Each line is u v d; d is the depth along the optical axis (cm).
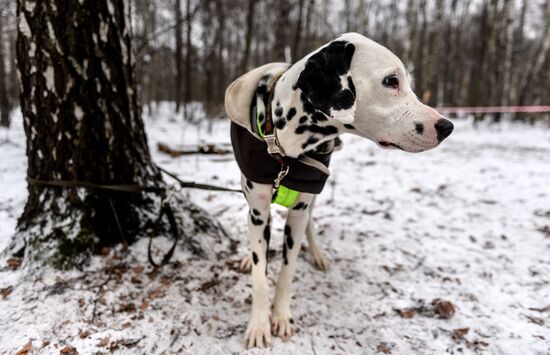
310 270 280
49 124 244
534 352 203
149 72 1945
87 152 251
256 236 213
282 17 906
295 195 205
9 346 182
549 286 267
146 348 190
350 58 164
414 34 2181
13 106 1331
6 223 306
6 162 502
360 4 1352
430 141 159
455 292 259
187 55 1588
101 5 234
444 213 408
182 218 290
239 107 197
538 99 1770
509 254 315
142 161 283
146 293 230
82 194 252
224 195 419
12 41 1473
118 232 263
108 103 251
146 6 1558
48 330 193
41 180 253
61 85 237
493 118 1468
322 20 1950
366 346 206
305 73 162
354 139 948
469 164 650
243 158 199
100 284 231
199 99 2597
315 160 193
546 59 1678
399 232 354
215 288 245
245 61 1299
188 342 197
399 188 496
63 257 238
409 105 163
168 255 249
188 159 591
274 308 222
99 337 193
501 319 231
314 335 212
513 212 411
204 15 1609
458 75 3064
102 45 240
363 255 308
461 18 2336
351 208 412
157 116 1509
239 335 208
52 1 223
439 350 205
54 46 229
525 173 579
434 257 308
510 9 1511
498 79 1562
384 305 243
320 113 173
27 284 224
